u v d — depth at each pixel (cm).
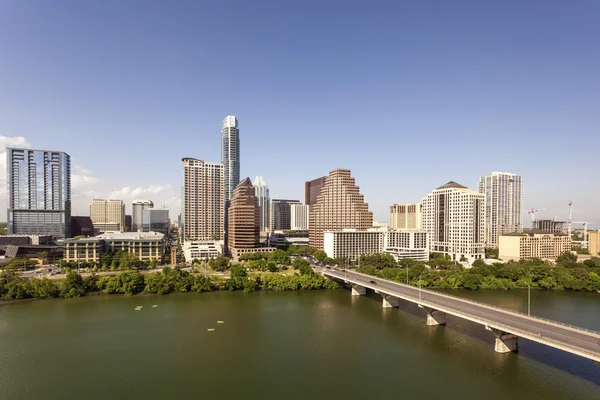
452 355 13400
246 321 17588
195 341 14900
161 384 11369
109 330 16125
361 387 11188
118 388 11106
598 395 10512
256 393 10881
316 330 16300
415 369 12306
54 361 12912
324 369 12400
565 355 13225
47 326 16588
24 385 11244
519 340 14775
